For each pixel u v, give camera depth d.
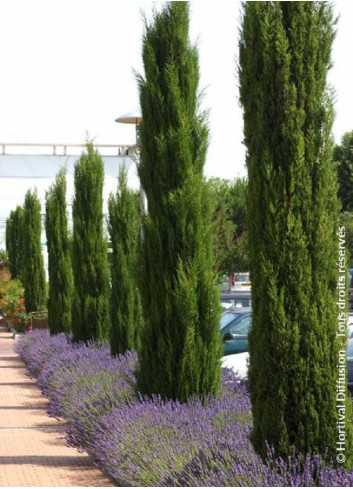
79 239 18.09
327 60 7.35
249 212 7.32
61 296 21.66
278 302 7.04
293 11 7.32
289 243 7.09
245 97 7.54
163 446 8.17
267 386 7.11
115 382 11.97
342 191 43.50
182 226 11.02
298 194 7.13
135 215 15.74
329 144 7.25
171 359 10.71
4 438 11.59
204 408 9.95
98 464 9.41
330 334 7.09
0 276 38.31
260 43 7.38
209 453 7.44
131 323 15.38
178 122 11.39
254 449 7.24
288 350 7.02
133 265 11.30
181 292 10.77
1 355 23.70
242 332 15.55
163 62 11.64
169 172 11.29
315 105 7.25
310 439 6.98
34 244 29.67
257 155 7.30
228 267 36.53
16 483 8.81
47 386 14.95
